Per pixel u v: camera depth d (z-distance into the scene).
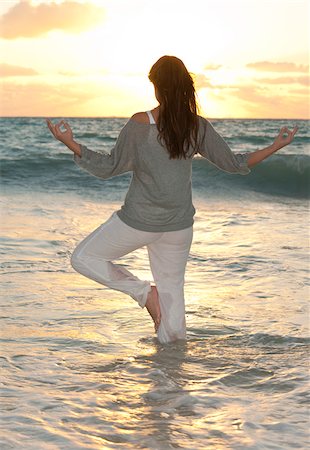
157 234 3.88
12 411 2.84
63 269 5.74
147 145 3.68
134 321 4.34
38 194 12.35
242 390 3.13
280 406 2.93
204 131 3.77
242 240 7.32
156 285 4.00
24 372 3.35
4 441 2.54
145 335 4.06
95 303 4.73
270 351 3.75
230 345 3.87
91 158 3.69
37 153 19.56
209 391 3.12
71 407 2.90
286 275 5.59
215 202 12.52
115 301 4.80
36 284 5.20
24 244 6.83
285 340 3.95
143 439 2.59
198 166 14.94
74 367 3.45
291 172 14.77
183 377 3.31
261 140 28.20
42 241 7.03
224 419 2.79
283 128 3.82
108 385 3.18
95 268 3.99
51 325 4.20
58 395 3.04
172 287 3.99
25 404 2.92
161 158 3.70
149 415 2.82
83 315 4.43
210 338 4.02
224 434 2.64
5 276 5.43
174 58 3.70
